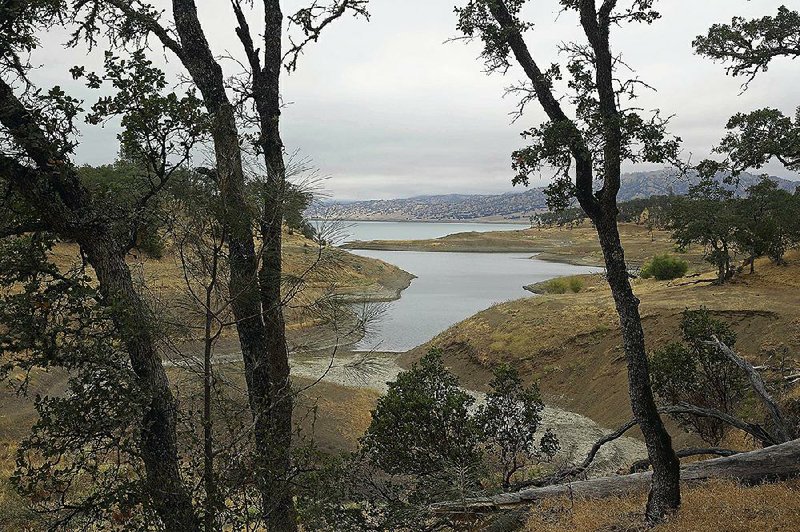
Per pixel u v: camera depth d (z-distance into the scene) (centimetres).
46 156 659
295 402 797
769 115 2169
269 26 882
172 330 678
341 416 2584
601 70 802
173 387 718
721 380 1748
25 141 627
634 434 2786
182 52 848
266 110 867
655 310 3691
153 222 679
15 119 664
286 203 700
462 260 14612
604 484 1196
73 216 674
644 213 16650
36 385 2428
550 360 3778
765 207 4738
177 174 670
